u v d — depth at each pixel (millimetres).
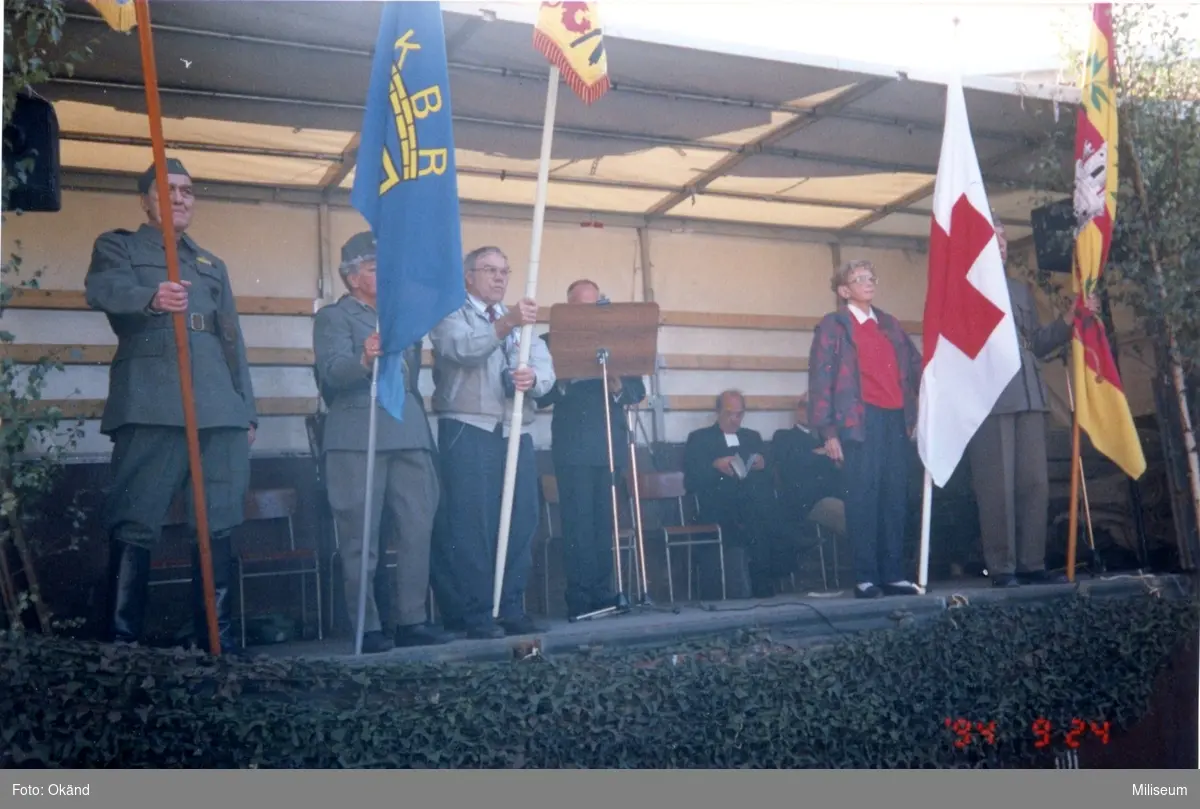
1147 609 6434
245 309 7461
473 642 4766
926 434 6500
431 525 5191
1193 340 7094
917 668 5543
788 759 4988
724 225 9078
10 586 5047
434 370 5602
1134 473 6883
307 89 6246
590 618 5867
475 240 8289
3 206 4648
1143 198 7105
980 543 8188
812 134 7258
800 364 9258
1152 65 7219
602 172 7785
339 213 7836
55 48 5555
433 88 4953
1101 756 5996
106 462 6711
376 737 4258
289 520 7102
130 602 4699
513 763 4418
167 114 6441
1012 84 6828
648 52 5988
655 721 4746
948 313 6535
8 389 4660
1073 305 7133
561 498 6164
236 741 4102
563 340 5855
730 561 7816
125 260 4828
